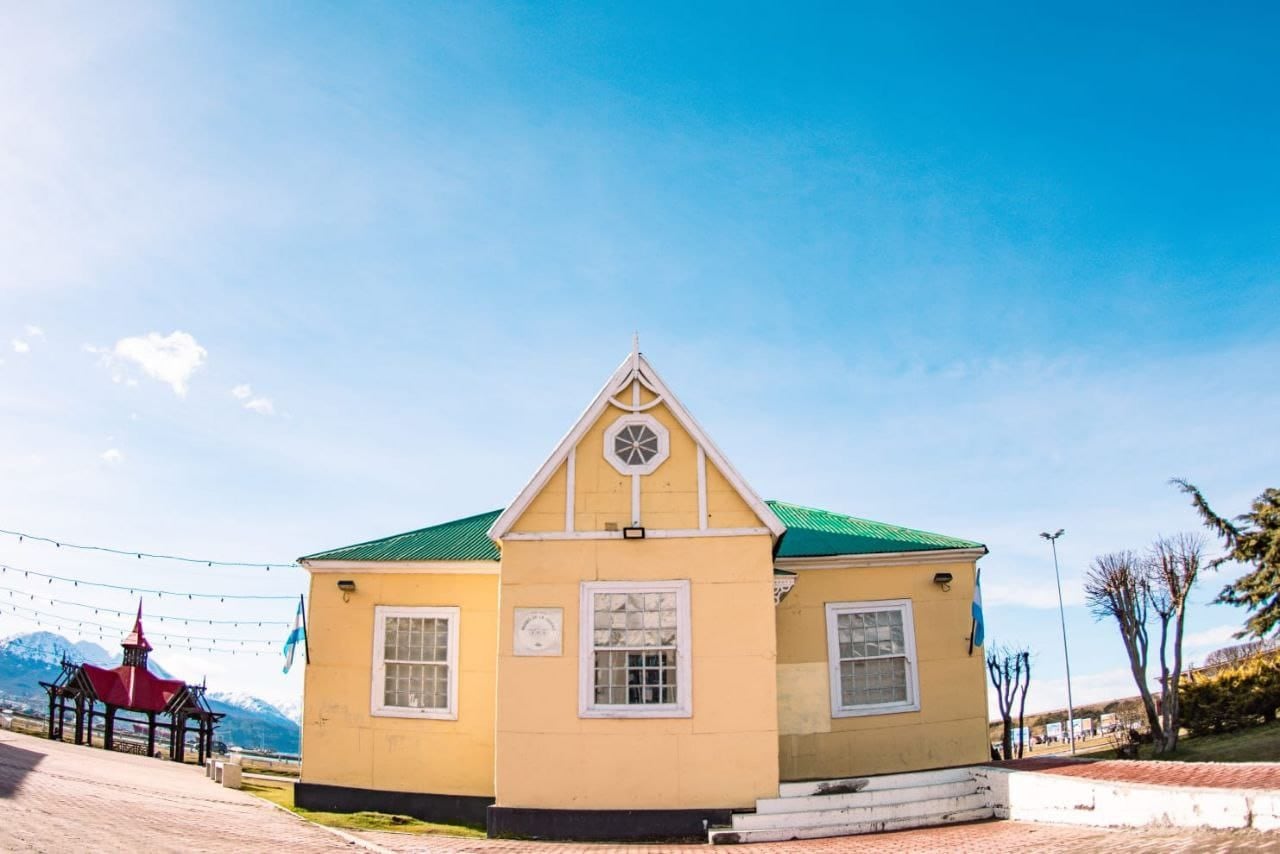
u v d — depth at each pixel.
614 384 18.97
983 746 21.09
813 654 21.17
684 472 18.62
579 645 17.89
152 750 33.69
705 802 17.20
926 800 17.25
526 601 18.11
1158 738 31.38
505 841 16.83
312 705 20.62
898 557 21.70
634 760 17.39
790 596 21.48
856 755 20.73
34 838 9.72
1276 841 10.91
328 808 20.11
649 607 18.08
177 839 11.61
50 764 18.25
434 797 19.77
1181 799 12.79
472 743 20.06
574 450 18.80
